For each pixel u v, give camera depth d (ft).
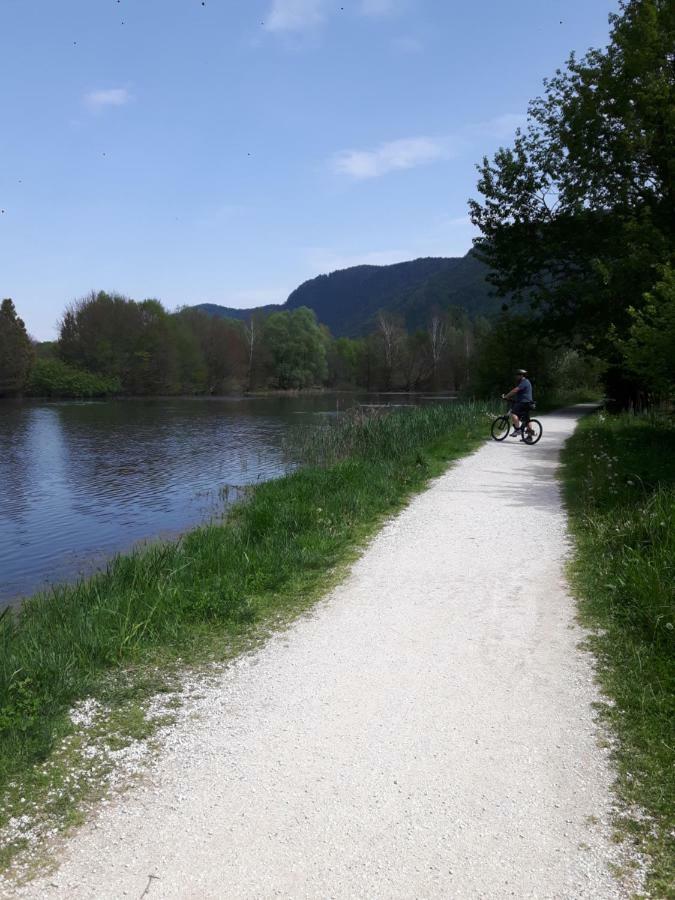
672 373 42.86
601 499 31.17
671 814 10.58
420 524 30.12
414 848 10.00
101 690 15.33
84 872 9.67
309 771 11.96
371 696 14.70
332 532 28.60
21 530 40.04
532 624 18.40
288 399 221.25
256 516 30.25
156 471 62.54
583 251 93.35
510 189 97.66
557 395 130.93
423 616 19.39
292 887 9.30
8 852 10.11
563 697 14.33
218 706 14.55
